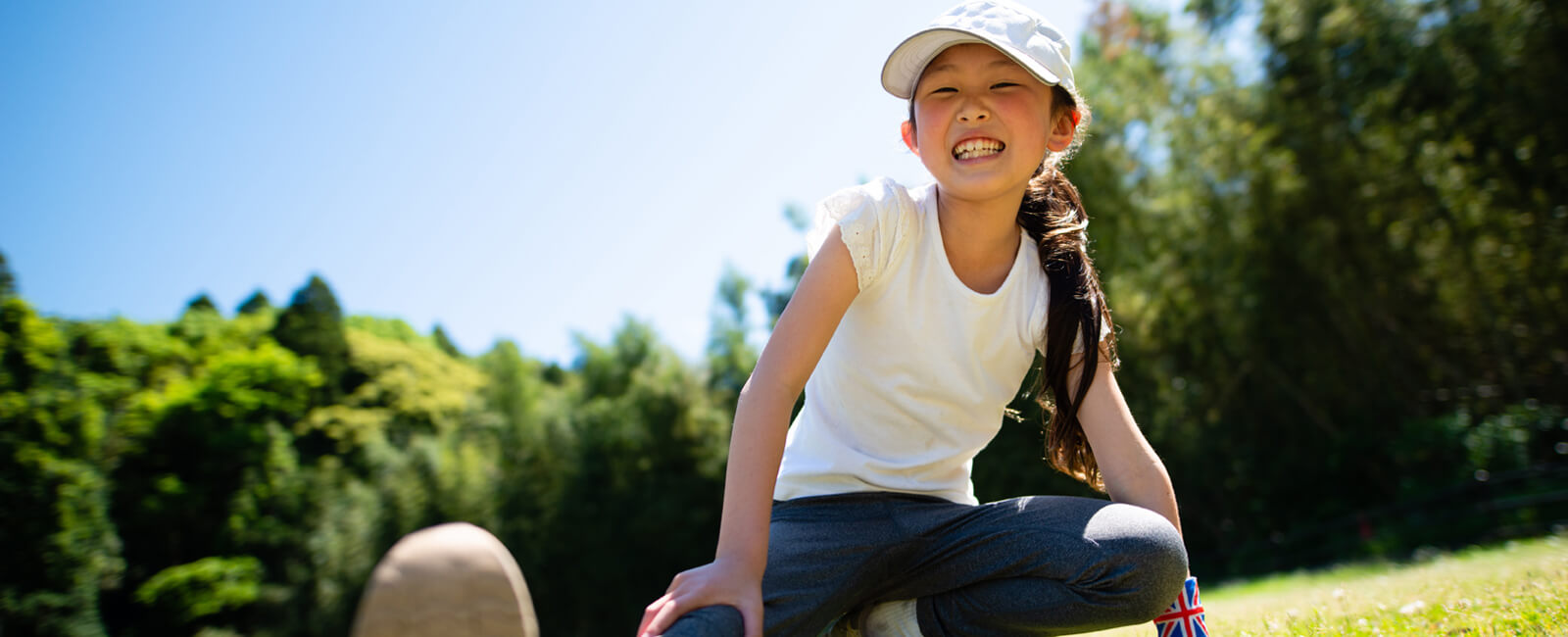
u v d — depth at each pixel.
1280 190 15.27
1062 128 1.95
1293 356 16.03
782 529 1.80
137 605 25.16
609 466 22.31
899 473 1.85
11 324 23.67
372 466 25.98
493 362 26.52
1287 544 14.27
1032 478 16.94
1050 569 1.58
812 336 1.69
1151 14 17.42
